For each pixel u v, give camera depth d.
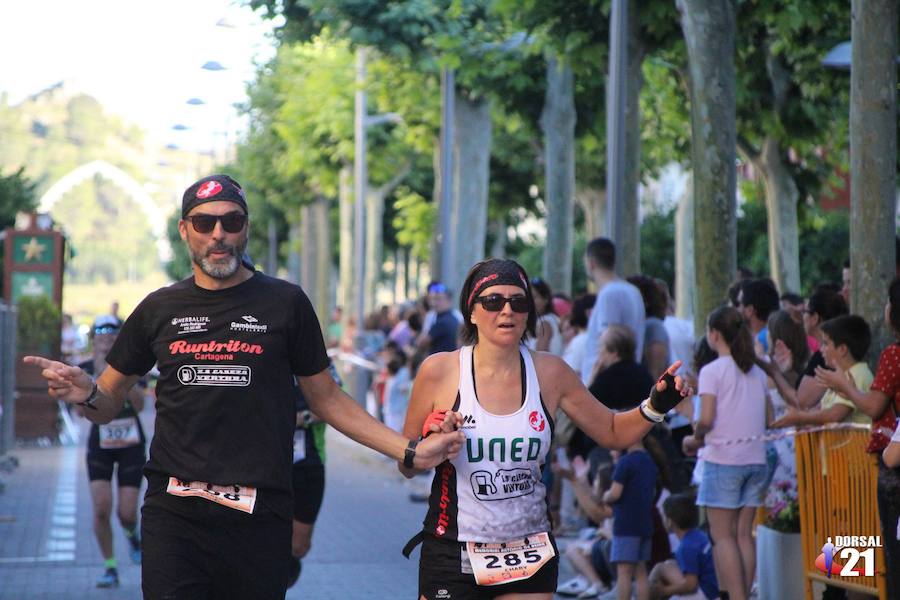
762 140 26.55
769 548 12.47
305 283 74.56
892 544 9.76
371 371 41.62
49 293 38.59
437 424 7.73
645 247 50.75
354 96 52.25
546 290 19.27
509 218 58.72
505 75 27.42
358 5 27.20
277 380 8.01
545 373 8.11
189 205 7.96
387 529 19.78
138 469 15.43
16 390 33.84
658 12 21.39
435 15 27.00
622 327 14.57
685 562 13.07
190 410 7.91
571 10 22.17
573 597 14.60
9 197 64.25
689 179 34.78
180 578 7.85
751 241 45.31
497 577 7.89
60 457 30.77
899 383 10.02
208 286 8.04
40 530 19.52
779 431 12.85
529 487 7.98
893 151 13.14
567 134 26.78
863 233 13.16
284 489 7.99
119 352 8.14
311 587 15.09
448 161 31.78
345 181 56.06
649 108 32.38
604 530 14.34
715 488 12.53
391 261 96.69
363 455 31.69
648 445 13.34
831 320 11.73
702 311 17.19
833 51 17.19
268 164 68.12
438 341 24.19
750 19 21.70
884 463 9.77
